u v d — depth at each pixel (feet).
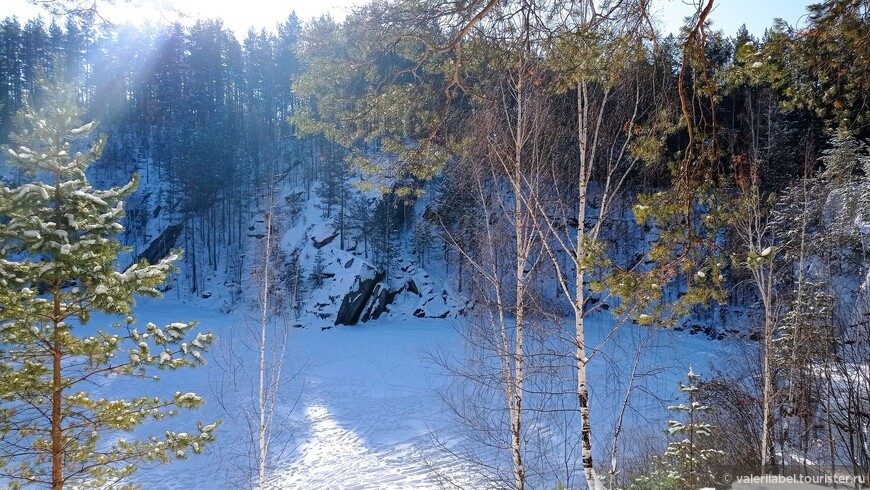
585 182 22.27
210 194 179.01
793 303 32.73
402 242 151.23
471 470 39.55
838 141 36.17
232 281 158.61
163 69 211.61
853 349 29.30
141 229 177.58
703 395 32.09
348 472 44.04
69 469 19.19
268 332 80.33
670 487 27.48
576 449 39.37
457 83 17.35
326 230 154.92
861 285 32.42
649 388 52.60
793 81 11.55
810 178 35.01
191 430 53.01
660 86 19.88
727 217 10.77
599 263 11.32
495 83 24.30
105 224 18.43
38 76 17.71
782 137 42.11
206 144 186.91
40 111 17.72
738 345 45.44
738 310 65.31
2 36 167.94
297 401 62.23
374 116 19.03
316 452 48.91
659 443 39.55
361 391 69.46
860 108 11.03
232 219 183.11
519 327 24.90
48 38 170.30
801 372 31.37
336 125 20.39
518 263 25.27
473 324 29.73
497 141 25.39
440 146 21.68
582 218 21.99
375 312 127.85
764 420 30.48
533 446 36.29
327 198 167.84
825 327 31.22
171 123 213.25
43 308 17.48
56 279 17.71
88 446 19.01
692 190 10.53
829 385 28.43
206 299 154.30
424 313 130.41
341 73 18.60
